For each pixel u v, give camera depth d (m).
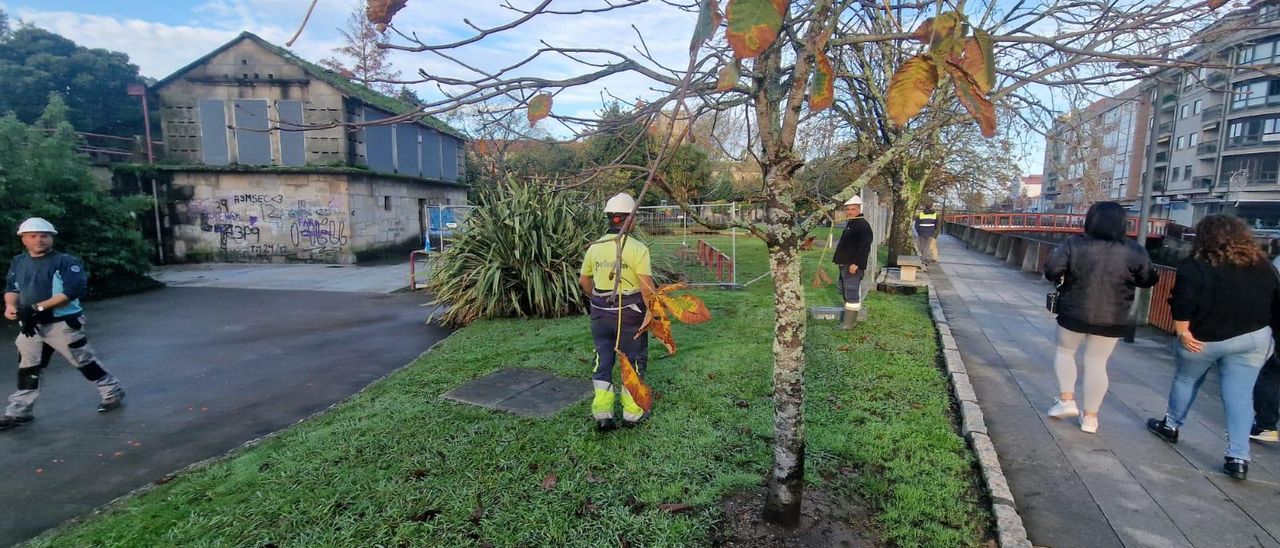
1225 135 43.81
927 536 3.08
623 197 4.29
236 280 14.91
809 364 5.99
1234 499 3.51
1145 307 8.23
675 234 16.33
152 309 10.77
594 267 4.36
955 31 1.58
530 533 3.11
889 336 7.27
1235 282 3.64
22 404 5.02
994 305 10.09
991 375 5.98
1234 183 41.22
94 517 3.47
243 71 19.05
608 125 2.56
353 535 3.12
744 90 2.61
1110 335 4.25
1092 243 4.22
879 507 3.36
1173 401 4.23
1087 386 4.40
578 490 3.52
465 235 9.64
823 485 3.57
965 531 3.12
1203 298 3.76
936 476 3.68
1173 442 4.29
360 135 20.08
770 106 2.64
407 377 6.00
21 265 4.98
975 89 1.52
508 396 5.24
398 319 9.77
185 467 4.22
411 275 13.17
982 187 22.67
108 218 12.81
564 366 6.22
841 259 7.61
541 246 9.07
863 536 3.09
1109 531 3.21
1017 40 2.33
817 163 9.52
